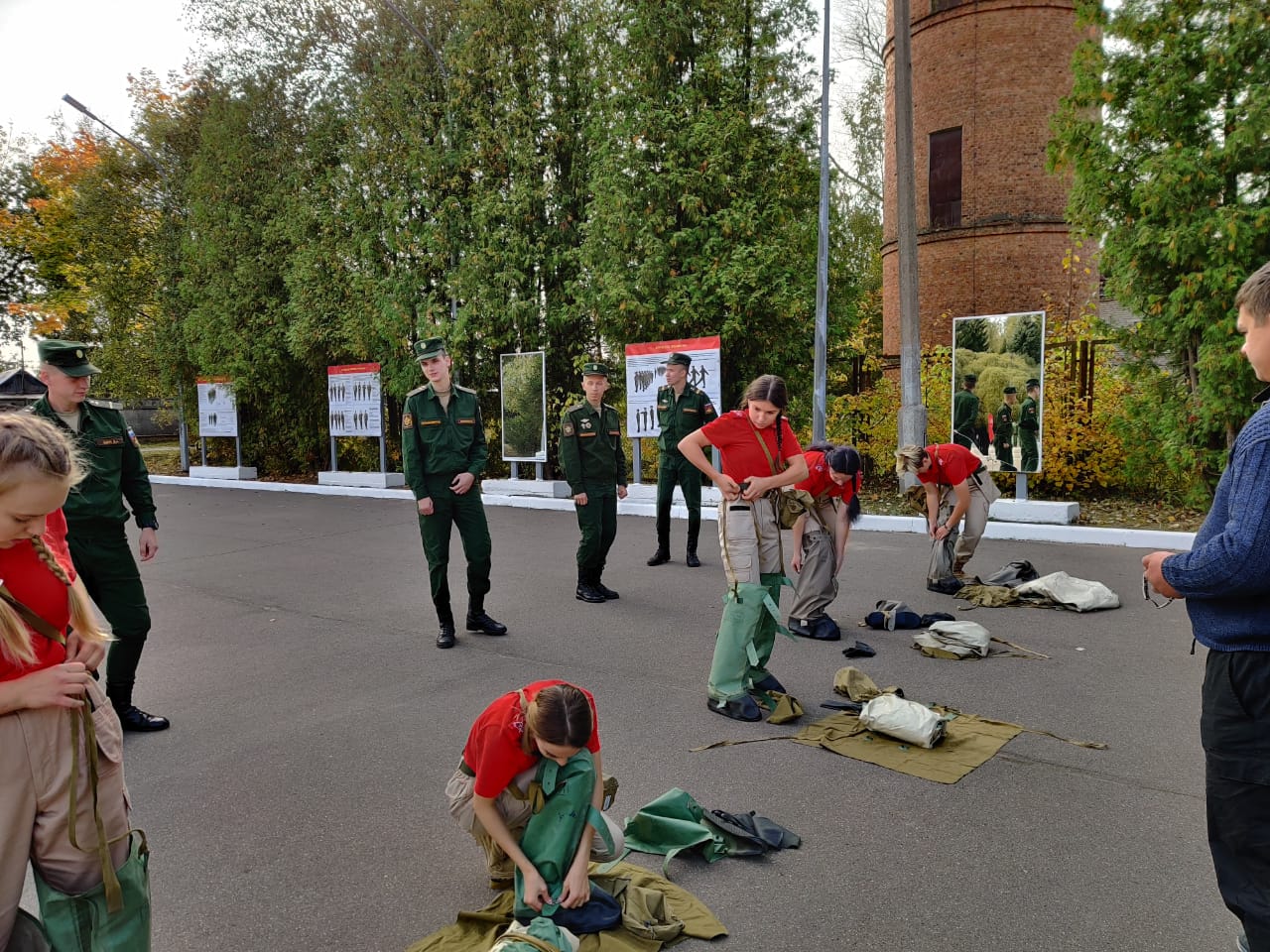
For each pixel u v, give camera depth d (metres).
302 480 19.11
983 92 15.70
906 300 11.47
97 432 4.40
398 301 15.43
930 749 4.06
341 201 16.36
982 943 2.63
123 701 4.60
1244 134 8.36
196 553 10.16
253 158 18.45
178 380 21.38
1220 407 8.84
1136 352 9.99
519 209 14.14
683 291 12.79
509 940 2.42
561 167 14.86
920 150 16.69
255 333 18.73
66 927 2.02
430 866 3.19
